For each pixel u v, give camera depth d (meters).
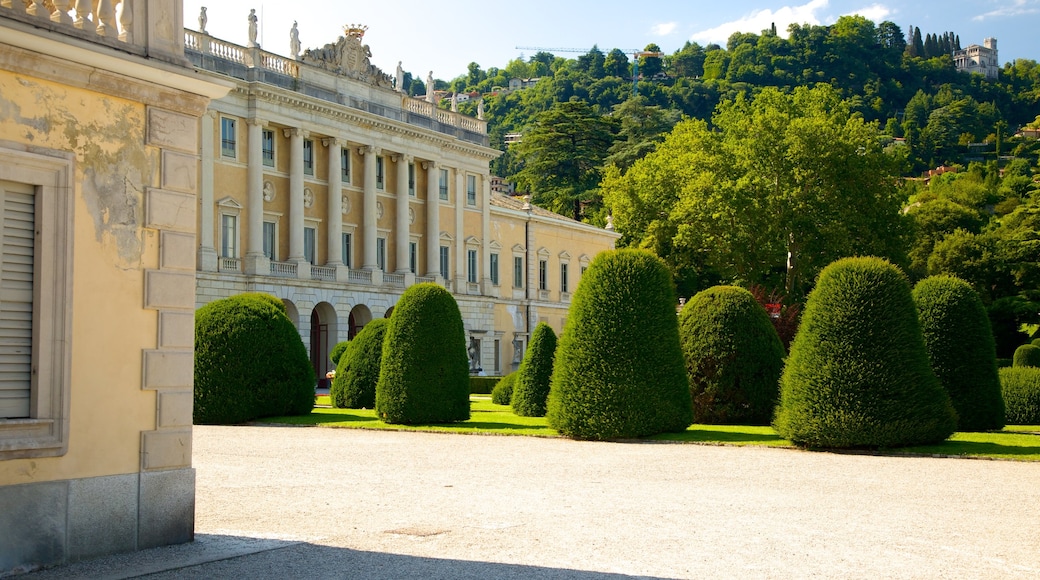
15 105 9.73
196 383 27.42
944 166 171.25
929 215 98.19
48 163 9.94
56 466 9.96
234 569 9.69
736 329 27.11
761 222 63.03
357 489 15.04
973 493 14.94
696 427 26.03
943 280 26.39
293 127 55.44
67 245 10.07
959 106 185.75
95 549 10.25
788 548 10.70
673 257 74.06
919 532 11.72
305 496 14.34
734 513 12.95
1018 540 11.31
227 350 27.56
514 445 22.00
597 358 23.39
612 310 23.67
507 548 10.65
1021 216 84.12
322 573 9.50
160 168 11.07
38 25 10.05
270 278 52.84
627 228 76.38
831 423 20.61
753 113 67.06
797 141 62.75
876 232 65.19
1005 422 26.53
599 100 184.50
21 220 9.88
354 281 59.03
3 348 9.70
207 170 50.28
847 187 63.59
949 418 21.22
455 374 27.47
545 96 186.62
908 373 20.86
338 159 58.34
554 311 78.75
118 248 10.61
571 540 11.09
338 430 25.72
